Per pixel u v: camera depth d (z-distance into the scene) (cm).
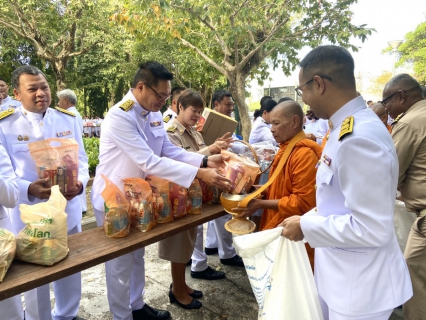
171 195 199
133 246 165
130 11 598
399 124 216
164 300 274
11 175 168
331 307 139
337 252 138
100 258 151
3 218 177
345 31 613
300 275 153
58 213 146
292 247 153
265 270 159
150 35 704
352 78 133
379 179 116
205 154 241
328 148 138
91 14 1088
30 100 207
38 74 209
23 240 142
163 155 229
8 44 1318
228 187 194
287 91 998
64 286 226
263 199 221
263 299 158
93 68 1686
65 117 236
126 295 217
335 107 135
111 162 205
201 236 301
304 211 190
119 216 171
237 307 265
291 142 204
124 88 1847
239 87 689
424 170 206
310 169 190
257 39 698
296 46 661
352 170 119
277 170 199
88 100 2197
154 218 190
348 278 134
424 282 208
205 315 255
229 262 337
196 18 629
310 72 135
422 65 1834
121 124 191
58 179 187
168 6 527
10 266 141
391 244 139
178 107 270
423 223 207
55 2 1127
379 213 117
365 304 131
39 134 213
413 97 232
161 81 196
